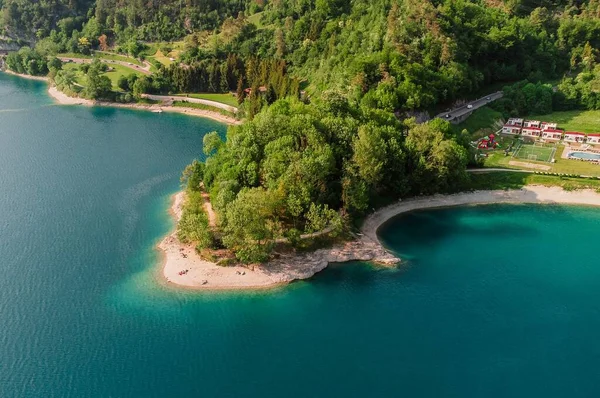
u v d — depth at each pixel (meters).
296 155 143.00
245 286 128.25
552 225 160.12
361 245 143.12
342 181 147.38
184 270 132.62
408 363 105.81
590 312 119.88
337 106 171.75
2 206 168.50
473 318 118.38
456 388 99.69
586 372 103.31
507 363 105.62
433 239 151.75
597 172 184.25
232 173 148.88
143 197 175.12
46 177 191.62
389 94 192.38
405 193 169.38
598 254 144.12
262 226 129.88
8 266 137.00
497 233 155.38
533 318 118.25
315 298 125.12
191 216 137.12
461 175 172.25
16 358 107.38
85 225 157.12
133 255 141.75
